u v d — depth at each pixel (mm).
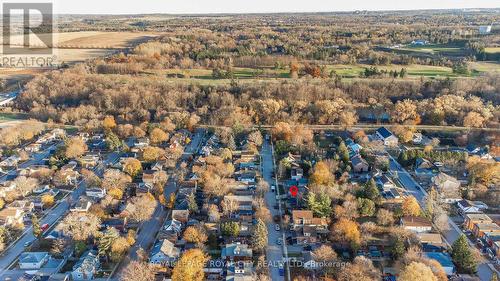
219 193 151375
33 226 130500
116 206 145625
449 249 120562
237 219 137500
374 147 192125
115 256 118375
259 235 121438
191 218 140125
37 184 163375
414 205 135250
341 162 175375
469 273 112625
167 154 187625
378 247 123250
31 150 199125
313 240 125938
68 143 192250
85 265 113438
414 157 180625
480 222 131000
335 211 135125
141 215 136750
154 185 159750
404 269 104750
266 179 168625
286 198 152750
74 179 168375
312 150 187750
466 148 196625
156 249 118812
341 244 124188
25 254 119500
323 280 109188
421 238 122875
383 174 167250
